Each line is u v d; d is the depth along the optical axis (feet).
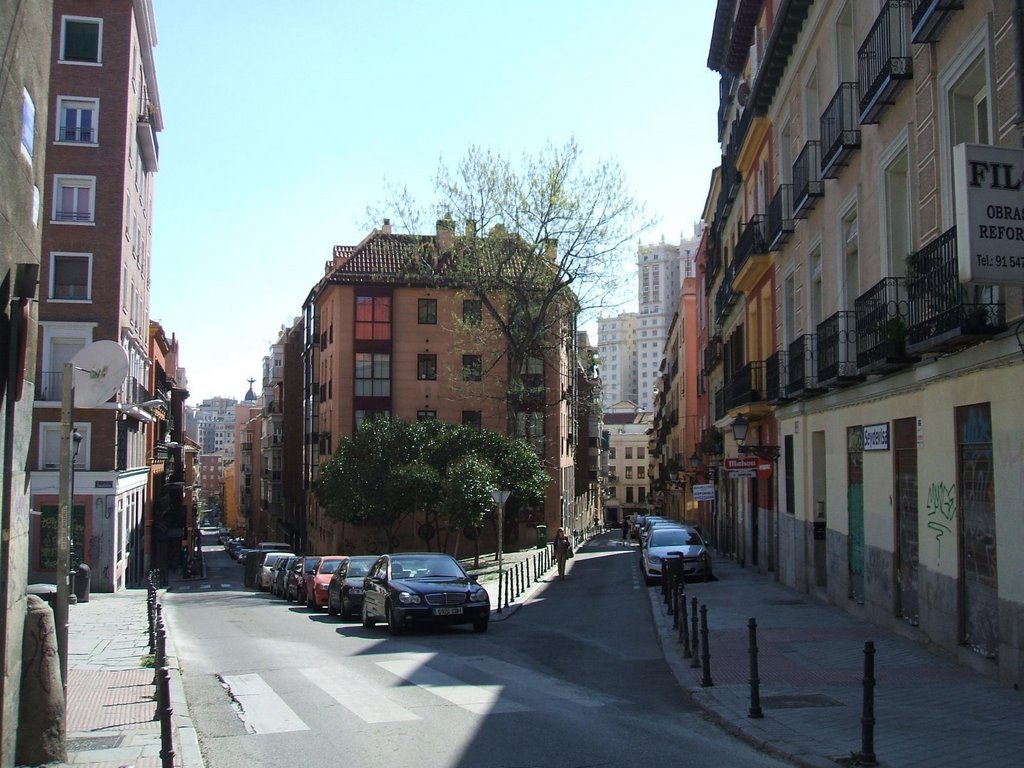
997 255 26.91
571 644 48.70
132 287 128.88
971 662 35.76
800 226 66.49
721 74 112.47
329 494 133.69
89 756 24.75
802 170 61.82
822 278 59.16
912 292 38.40
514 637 52.54
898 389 44.62
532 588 87.97
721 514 125.80
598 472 289.53
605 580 94.38
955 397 37.01
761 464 73.51
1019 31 29.94
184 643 53.47
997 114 32.01
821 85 58.59
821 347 57.06
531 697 33.19
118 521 115.96
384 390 162.09
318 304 192.54
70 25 116.57
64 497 28.58
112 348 29.86
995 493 33.12
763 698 31.68
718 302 114.93
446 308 164.76
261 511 345.10
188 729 28.25
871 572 49.55
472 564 130.31
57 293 113.91
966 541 36.60
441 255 132.57
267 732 28.32
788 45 67.36
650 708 31.37
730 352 106.42
